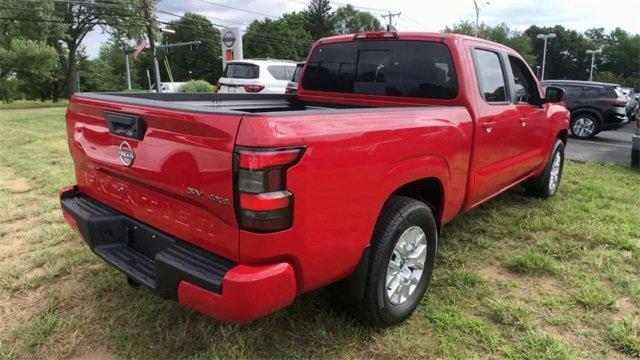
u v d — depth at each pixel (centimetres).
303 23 9531
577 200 600
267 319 307
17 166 758
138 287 345
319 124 230
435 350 282
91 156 300
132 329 299
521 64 477
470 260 409
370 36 409
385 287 288
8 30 4053
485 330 302
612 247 440
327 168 231
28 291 348
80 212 298
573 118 1417
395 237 284
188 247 246
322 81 452
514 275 385
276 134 209
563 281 373
